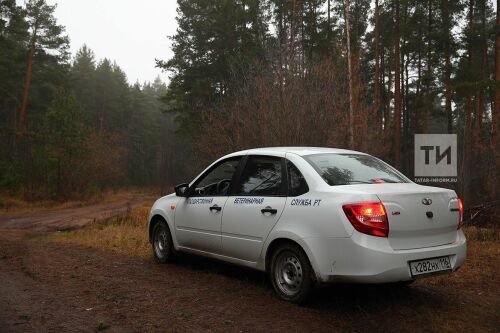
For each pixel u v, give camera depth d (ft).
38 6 138.92
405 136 123.13
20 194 98.73
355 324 14.52
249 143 43.93
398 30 98.37
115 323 14.39
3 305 16.16
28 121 143.33
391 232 14.56
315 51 100.63
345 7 57.36
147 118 259.39
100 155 126.00
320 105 43.52
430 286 18.95
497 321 15.11
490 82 67.77
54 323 14.33
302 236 15.61
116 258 25.57
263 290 18.15
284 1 93.30
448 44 89.45
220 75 101.50
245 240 18.10
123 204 102.78
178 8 112.78
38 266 23.11
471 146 59.57
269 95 43.62
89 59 232.53
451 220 16.11
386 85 128.47
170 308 15.90
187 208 21.57
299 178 16.80
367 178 16.83
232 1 107.96
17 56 133.80
